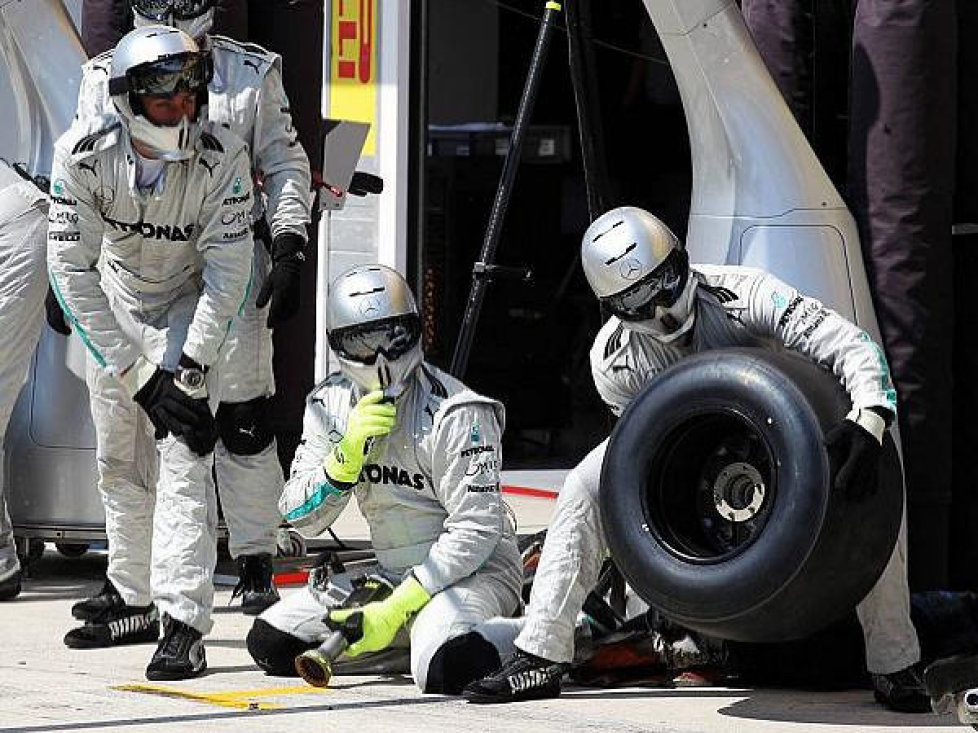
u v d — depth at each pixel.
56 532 31.23
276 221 25.38
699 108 24.58
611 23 50.47
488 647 21.73
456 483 22.12
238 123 25.34
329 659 21.89
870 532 20.17
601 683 22.53
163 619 23.09
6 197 29.36
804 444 20.05
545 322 51.09
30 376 31.27
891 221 23.98
